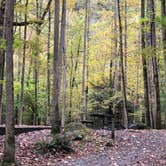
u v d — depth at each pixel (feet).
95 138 46.57
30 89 94.99
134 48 94.38
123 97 70.38
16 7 48.78
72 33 98.89
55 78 47.03
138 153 39.81
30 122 100.99
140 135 50.75
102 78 95.25
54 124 46.34
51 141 38.99
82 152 39.42
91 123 62.80
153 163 34.99
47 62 80.33
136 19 91.15
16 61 108.78
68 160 35.83
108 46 91.61
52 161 35.24
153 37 64.90
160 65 84.99
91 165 34.19
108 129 60.80
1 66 47.14
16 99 93.81
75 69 99.40
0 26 42.93
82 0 96.43
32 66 78.54
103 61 96.63
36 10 71.51
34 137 45.57
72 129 50.62
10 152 32.32
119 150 41.22
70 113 96.17
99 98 82.58
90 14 98.17
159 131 56.95
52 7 78.13
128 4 83.71
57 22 47.01
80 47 101.40
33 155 36.58
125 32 81.41
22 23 46.21
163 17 29.14
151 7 61.00
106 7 92.63
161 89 87.15
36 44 50.06
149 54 44.60
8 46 32.50
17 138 45.01
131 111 96.17
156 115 67.97
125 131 54.95
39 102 99.30
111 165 34.17
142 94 100.22
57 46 47.09
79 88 104.73
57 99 46.91
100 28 93.09
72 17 96.89
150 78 80.48
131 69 97.55
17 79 97.86
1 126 49.52
